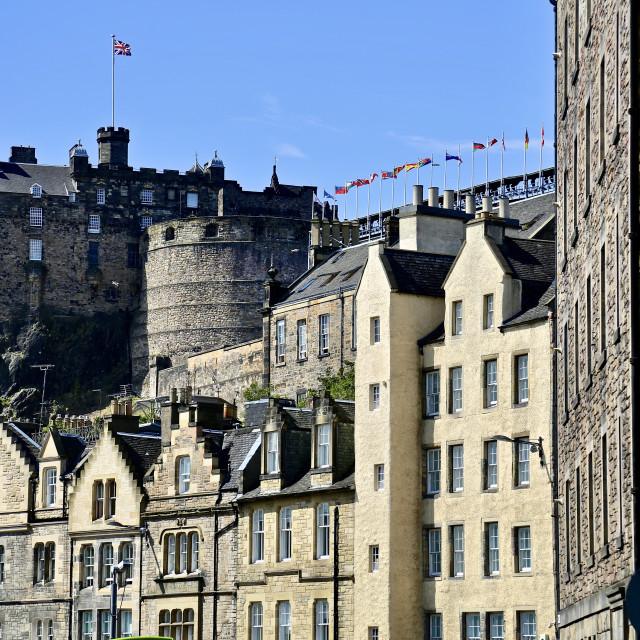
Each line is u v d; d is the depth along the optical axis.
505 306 94.06
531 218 149.25
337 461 102.88
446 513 96.06
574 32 68.00
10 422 132.88
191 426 114.31
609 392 54.72
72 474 123.50
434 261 102.69
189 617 112.06
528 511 90.44
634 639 49.28
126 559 117.94
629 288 49.38
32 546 125.38
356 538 99.62
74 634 120.81
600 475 58.22
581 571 64.44
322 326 163.12
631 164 48.81
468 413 95.50
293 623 103.69
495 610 91.81
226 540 110.06
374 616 97.38
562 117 75.44
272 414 108.06
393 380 98.88
